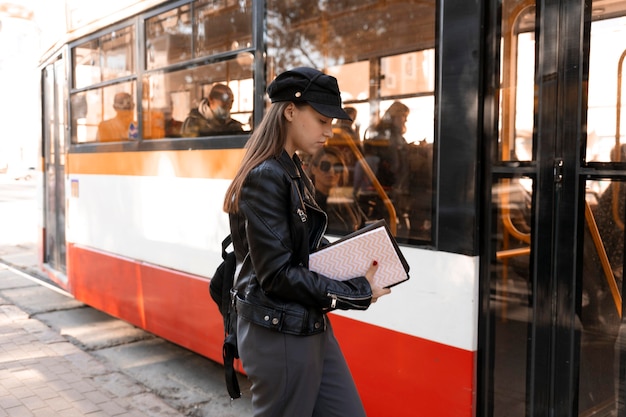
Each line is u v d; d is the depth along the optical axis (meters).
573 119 2.39
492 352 2.54
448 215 2.61
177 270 4.38
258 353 1.97
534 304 2.49
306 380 1.96
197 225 4.15
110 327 5.82
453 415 2.60
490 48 2.48
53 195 6.77
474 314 2.54
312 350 1.96
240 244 2.02
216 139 3.93
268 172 1.91
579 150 2.39
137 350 5.16
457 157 2.56
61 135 6.33
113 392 4.21
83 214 5.63
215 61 3.89
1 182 36.38
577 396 2.44
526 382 2.52
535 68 2.47
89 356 4.93
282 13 3.40
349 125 3.07
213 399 4.15
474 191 2.51
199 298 4.16
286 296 1.90
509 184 2.52
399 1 2.79
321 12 3.18
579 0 2.37
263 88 3.53
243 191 1.94
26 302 6.77
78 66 5.66
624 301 2.37
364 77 2.98
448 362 2.62
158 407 3.98
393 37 2.83
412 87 2.76
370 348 2.95
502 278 2.54
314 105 1.93
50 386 4.27
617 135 2.36
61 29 6.00
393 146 2.85
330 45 3.14
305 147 2.00
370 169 2.96
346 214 3.09
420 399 2.73
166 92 4.37
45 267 6.99
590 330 2.41
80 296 5.76
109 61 5.10
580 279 2.41
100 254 5.34
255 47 3.57
